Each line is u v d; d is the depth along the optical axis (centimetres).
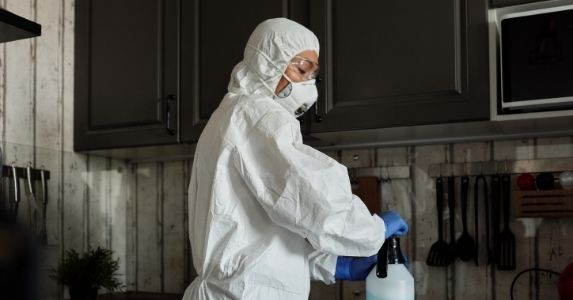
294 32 131
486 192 186
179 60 208
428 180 197
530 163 182
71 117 230
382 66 172
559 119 156
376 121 171
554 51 148
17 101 207
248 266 113
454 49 162
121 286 246
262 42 131
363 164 209
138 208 252
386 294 122
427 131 180
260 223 118
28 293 18
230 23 198
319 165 111
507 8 160
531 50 151
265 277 114
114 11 225
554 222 178
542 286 178
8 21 143
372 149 208
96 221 238
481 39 159
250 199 118
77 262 204
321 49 180
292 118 120
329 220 106
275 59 130
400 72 169
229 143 117
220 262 115
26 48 212
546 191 169
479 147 191
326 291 210
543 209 169
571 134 177
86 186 235
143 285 247
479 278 187
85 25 231
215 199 116
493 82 157
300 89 134
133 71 217
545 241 179
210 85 200
